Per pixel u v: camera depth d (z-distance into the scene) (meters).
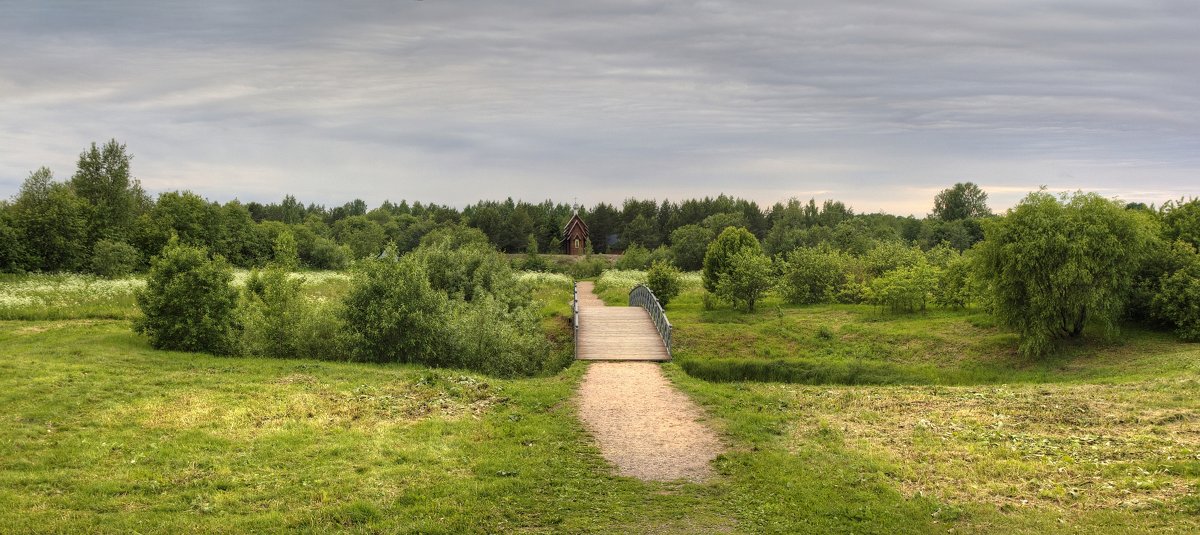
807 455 10.93
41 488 8.77
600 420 13.41
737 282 32.16
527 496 9.16
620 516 8.57
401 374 16.55
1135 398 14.17
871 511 8.63
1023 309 22.81
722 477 10.09
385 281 18.98
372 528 7.95
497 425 12.71
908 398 15.17
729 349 26.12
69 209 43.03
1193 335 21.91
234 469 9.73
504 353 19.86
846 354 25.55
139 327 18.23
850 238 56.72
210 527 7.80
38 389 13.26
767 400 15.04
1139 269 23.69
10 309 23.11
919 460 10.61
